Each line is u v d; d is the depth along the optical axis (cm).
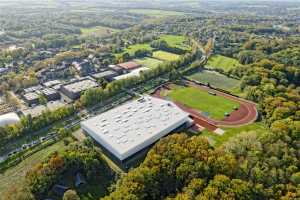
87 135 16888
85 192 12650
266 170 12000
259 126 17838
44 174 12581
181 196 10281
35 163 14688
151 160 12169
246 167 12275
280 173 11788
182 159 12025
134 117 17325
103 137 15400
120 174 13312
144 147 15275
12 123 18212
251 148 13462
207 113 19662
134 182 11238
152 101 19262
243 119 18788
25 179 12875
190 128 17762
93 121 16912
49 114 18438
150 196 11350
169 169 11788
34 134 17425
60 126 18288
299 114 16288
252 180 11725
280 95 19500
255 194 10931
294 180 11500
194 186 10731
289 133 14338
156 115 17575
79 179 13188
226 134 17025
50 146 16212
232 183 10756
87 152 13912
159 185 11550
